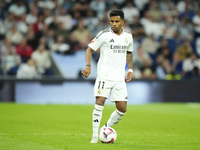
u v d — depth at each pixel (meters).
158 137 24.84
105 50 21.47
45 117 36.41
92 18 71.31
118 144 20.98
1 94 51.75
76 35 66.56
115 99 21.47
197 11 77.56
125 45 21.69
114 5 73.00
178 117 39.03
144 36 72.19
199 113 43.53
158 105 53.25
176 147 20.38
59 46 64.06
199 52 73.00
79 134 25.52
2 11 67.50
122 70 21.70
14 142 20.84
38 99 52.97
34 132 26.05
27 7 68.62
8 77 52.50
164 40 69.00
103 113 41.41
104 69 21.36
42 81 53.12
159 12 75.88
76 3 71.06
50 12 69.00
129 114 40.88
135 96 56.72
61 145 20.17
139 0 75.06
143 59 63.56
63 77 56.72
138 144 21.31
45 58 60.44
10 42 61.00
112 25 21.16
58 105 49.41
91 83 54.78
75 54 64.50
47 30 65.69
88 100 54.59
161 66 65.06
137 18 72.75
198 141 23.11
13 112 39.69
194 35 75.00
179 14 76.50
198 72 64.25
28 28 65.50
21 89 52.38
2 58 59.66
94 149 18.83
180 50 70.19
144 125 32.12
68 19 68.69
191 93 58.31
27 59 62.03
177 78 63.16
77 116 38.06
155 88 57.38
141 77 62.78
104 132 21.25
